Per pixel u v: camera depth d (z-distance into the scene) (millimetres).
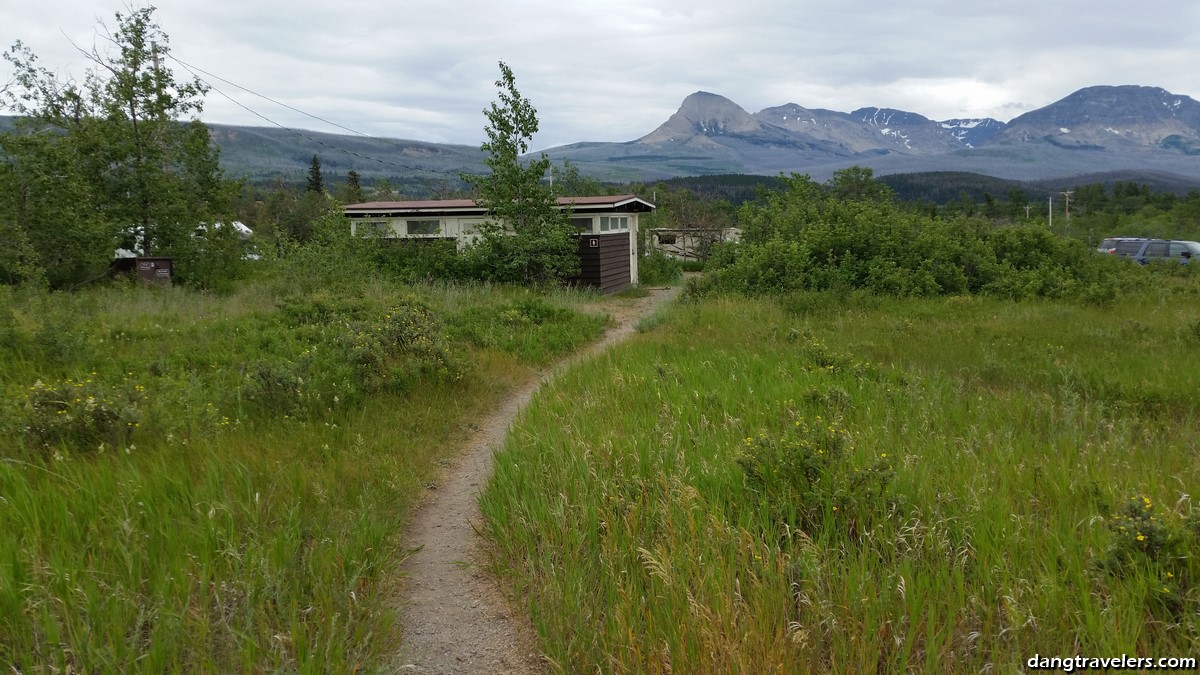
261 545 3789
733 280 17500
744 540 3660
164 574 3393
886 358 9359
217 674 2859
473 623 3578
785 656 2857
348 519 4371
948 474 4520
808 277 16688
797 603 3391
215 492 4359
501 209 20656
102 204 19375
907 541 3713
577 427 6039
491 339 11297
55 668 2779
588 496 4492
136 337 10703
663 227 39719
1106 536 3584
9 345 9062
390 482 5191
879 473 4234
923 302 14805
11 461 4871
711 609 3180
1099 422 5797
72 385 6266
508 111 20609
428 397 7781
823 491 4141
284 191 58062
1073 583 3307
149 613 3102
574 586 3541
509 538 4246
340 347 9539
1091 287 14828
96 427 5598
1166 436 5641
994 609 3191
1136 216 48250
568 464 5008
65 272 17531
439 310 13477
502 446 6211
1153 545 3342
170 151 20547
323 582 3559
